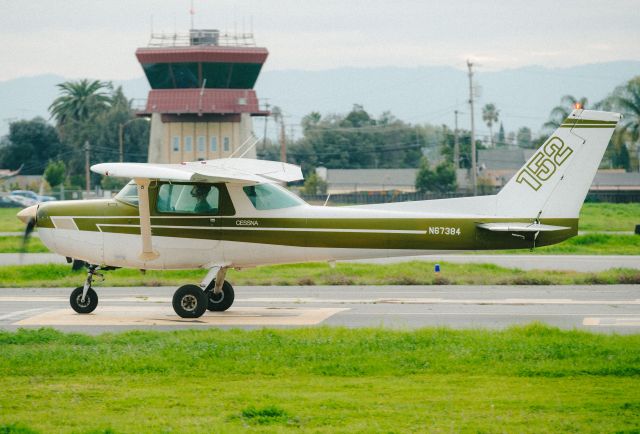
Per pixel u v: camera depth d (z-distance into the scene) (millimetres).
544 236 49312
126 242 49344
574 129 49156
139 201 47531
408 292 61500
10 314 50969
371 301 56094
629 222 158000
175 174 44938
